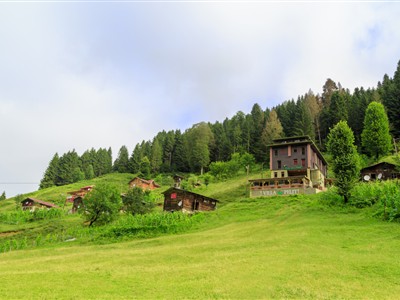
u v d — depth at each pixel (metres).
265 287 17.58
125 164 171.88
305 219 40.34
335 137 47.84
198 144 136.75
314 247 27.11
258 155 121.25
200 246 31.20
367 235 30.27
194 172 141.62
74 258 29.44
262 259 23.97
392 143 94.62
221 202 76.44
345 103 119.88
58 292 17.38
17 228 64.94
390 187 42.31
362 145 94.56
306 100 141.88
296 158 76.44
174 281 19.44
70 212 88.12
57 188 143.00
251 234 36.12
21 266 26.39
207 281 19.09
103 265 25.11
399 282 18.12
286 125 126.69
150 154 159.62
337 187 47.22
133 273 21.73
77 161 181.50
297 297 16.06
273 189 62.91
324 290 17.03
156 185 122.25
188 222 46.34
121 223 48.81
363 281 18.41
